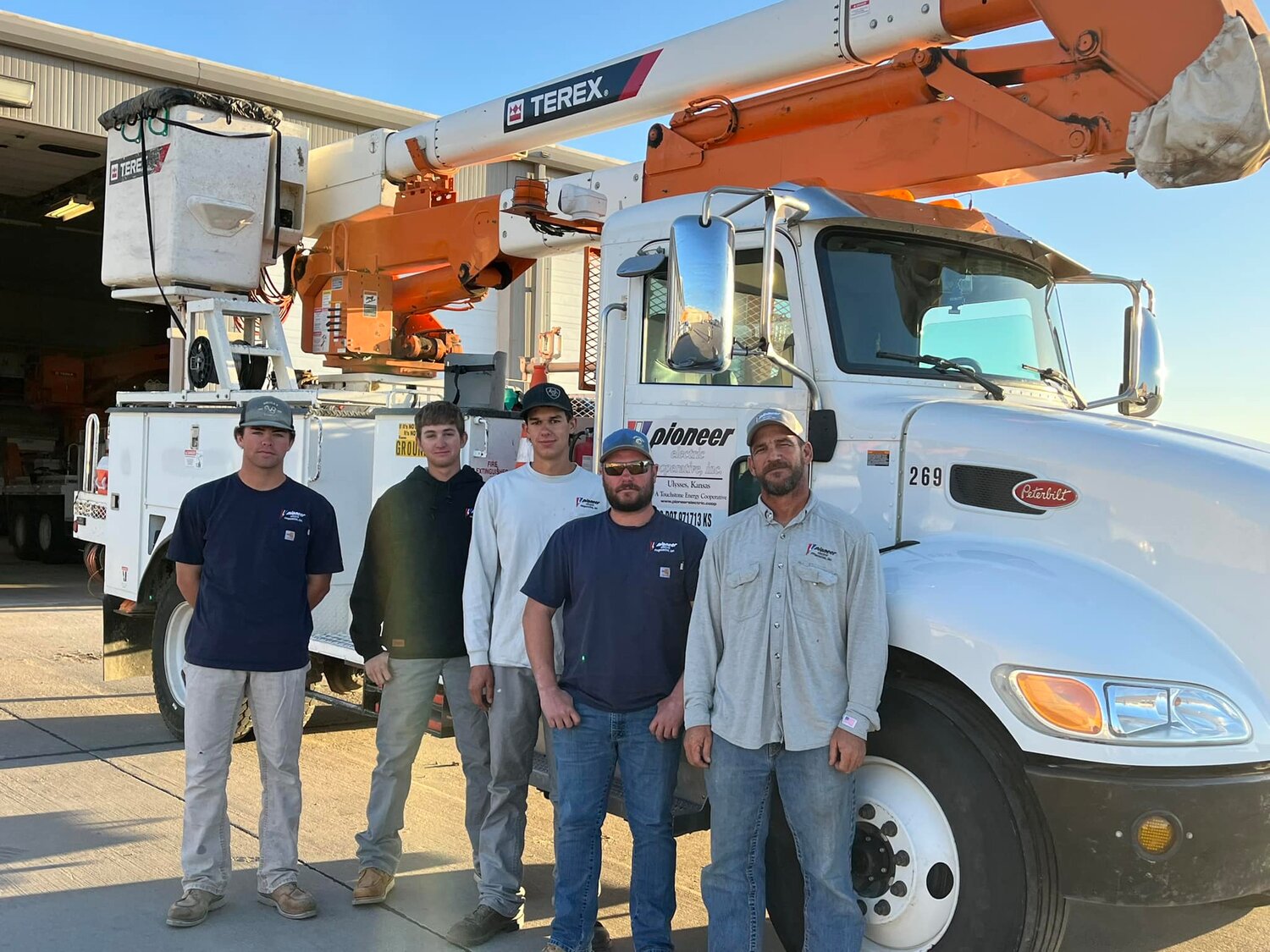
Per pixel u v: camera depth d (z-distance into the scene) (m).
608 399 4.56
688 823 3.83
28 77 13.89
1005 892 3.13
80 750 6.25
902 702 3.38
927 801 3.33
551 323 17.02
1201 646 3.16
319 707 7.70
